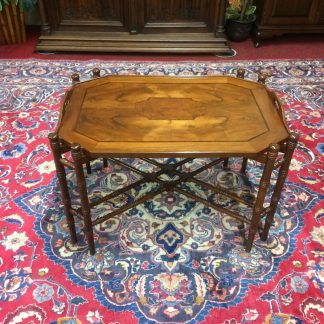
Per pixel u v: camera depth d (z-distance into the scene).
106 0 2.95
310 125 2.32
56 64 2.97
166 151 1.28
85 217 1.41
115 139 1.34
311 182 1.90
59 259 1.51
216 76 1.75
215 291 1.40
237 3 3.11
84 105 1.53
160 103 1.56
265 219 1.65
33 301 1.36
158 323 1.30
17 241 1.58
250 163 2.02
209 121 1.45
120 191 1.64
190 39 3.09
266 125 1.42
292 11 3.14
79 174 1.29
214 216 1.71
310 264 1.50
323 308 1.34
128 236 1.61
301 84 2.75
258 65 2.99
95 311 1.33
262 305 1.35
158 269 1.48
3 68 2.89
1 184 1.86
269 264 1.50
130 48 3.08
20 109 2.43
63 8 3.01
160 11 3.00
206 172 1.96
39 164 1.99
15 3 3.06
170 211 1.74
